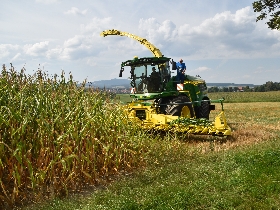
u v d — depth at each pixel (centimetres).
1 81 560
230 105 3803
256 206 470
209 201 490
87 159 576
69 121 607
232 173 607
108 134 662
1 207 487
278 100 5469
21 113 560
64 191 554
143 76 1252
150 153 745
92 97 681
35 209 477
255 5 1195
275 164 655
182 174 629
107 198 506
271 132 1235
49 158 561
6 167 539
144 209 460
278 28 1149
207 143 961
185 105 1205
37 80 616
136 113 1090
